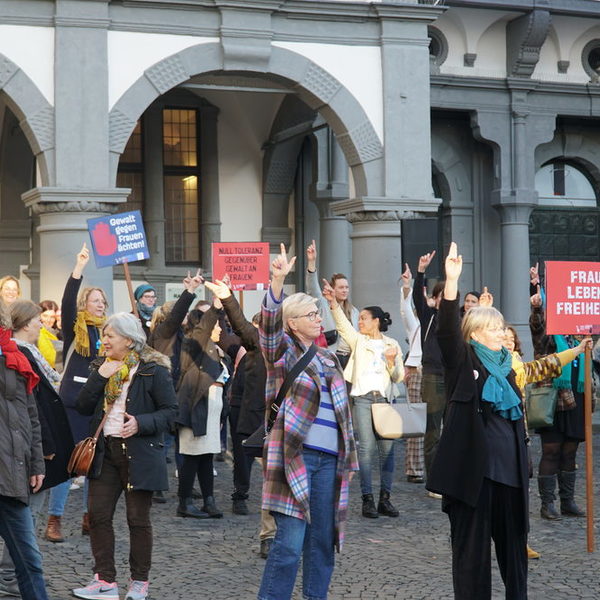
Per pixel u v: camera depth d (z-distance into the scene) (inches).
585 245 816.9
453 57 754.8
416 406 355.6
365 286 602.2
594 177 820.0
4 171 697.0
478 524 224.1
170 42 558.9
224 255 409.4
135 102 552.1
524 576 227.3
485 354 229.5
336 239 732.7
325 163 732.7
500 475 224.2
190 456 350.3
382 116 600.7
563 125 804.0
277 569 213.9
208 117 759.1
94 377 248.7
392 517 358.0
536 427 350.0
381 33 598.9
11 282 357.7
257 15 571.2
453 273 225.9
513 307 768.9
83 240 538.0
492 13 746.2
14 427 221.1
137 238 409.4
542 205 803.4
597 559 297.6
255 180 773.9
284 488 216.1
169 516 355.6
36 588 222.5
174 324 351.6
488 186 778.8
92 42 542.3
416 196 605.0
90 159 542.3
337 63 591.5
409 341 434.9
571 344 359.9
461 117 772.0
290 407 218.8
